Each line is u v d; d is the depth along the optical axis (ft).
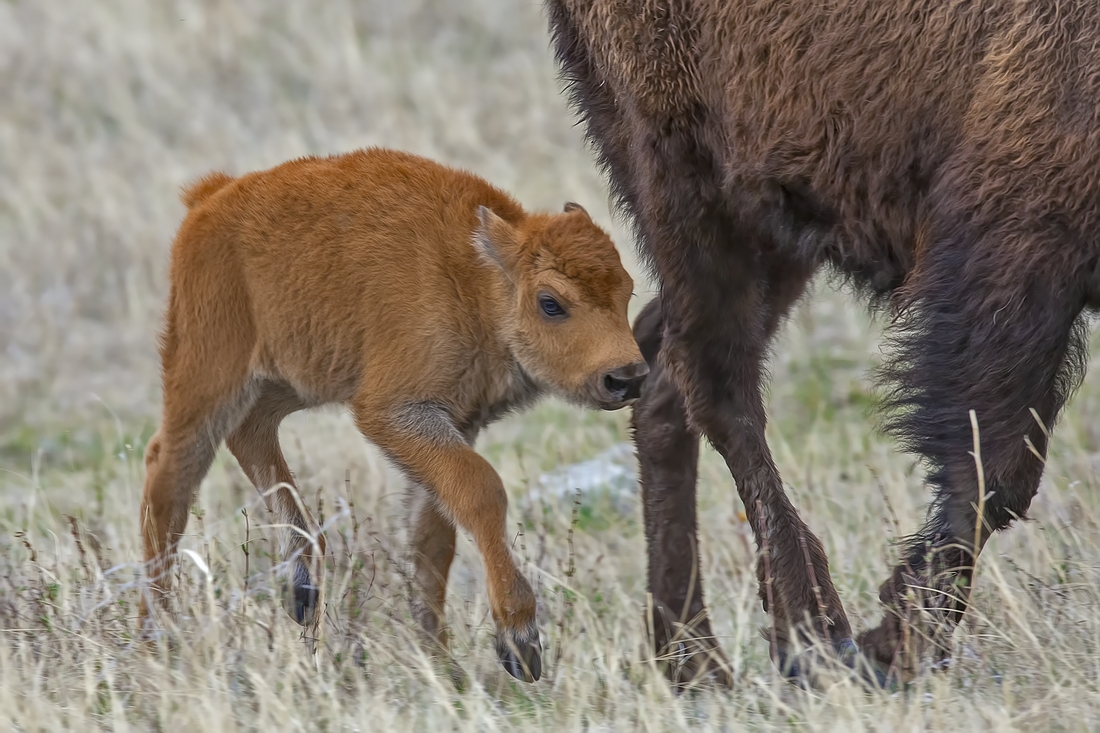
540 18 196.85
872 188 60.95
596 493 91.76
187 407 66.28
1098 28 54.90
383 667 60.64
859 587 72.18
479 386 62.44
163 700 55.42
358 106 178.60
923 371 58.90
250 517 77.00
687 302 68.13
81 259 148.87
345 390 63.77
